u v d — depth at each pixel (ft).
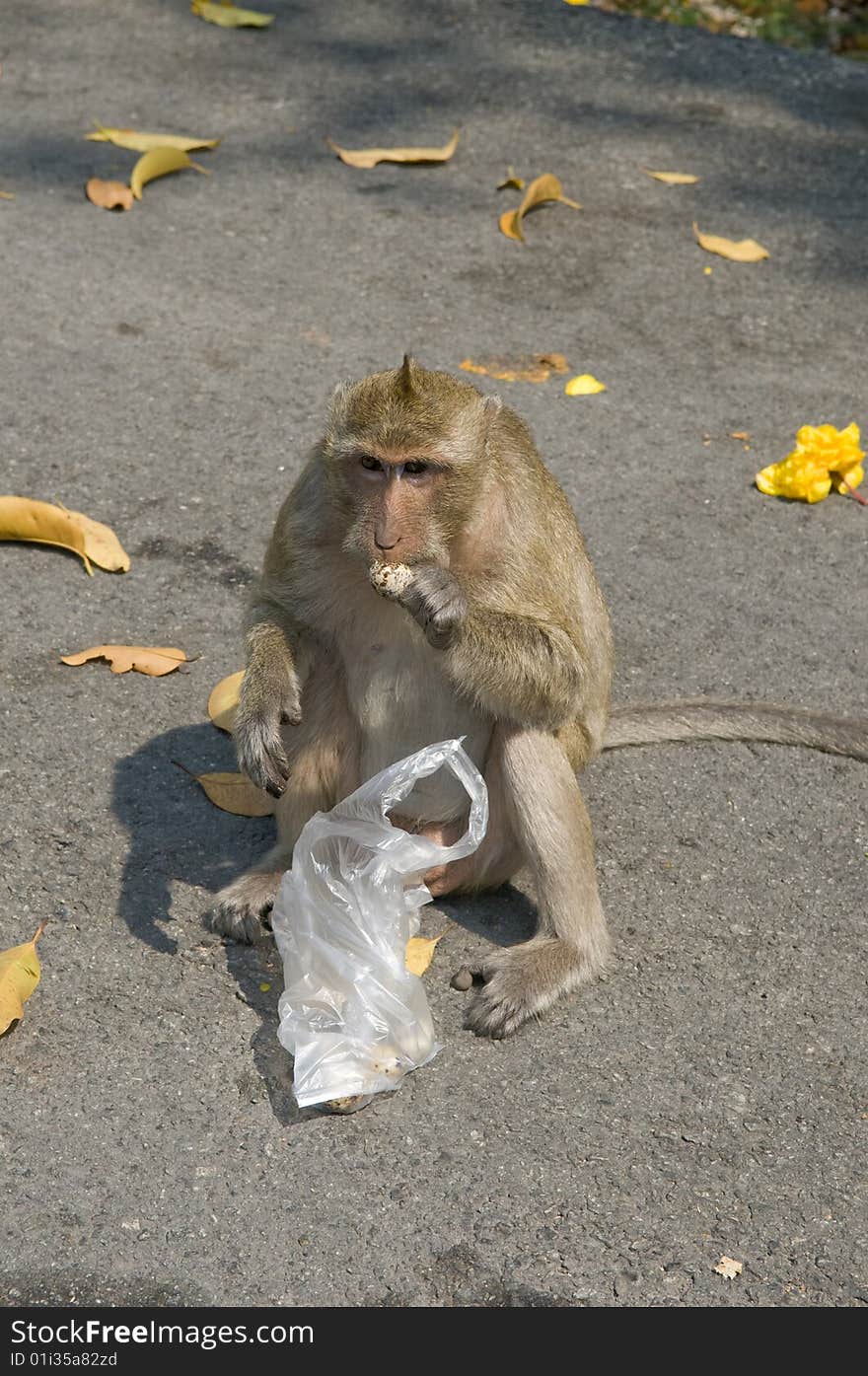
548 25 38.63
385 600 14.73
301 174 31.68
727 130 34.40
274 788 14.35
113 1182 13.01
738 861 17.11
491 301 27.91
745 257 29.68
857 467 23.72
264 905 15.57
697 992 15.31
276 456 23.53
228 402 24.64
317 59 36.50
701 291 28.71
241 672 19.17
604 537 22.50
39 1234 12.57
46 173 30.99
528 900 16.48
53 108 33.53
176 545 21.56
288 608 15.51
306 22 38.29
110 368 25.29
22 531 21.18
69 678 19.08
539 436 24.52
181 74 35.40
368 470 14.35
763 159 33.35
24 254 28.22
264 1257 12.51
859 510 23.66
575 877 15.24
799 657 20.51
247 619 15.74
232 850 16.76
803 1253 12.76
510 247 29.60
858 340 27.66
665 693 19.71
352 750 15.90
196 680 19.22
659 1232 12.85
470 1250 12.62
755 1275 12.56
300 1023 13.93
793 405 25.76
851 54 43.06
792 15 45.21
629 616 21.03
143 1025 14.51
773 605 21.44
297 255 28.86
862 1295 12.46
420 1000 14.24
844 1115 14.03
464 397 14.64
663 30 38.75
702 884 16.74
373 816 14.34
